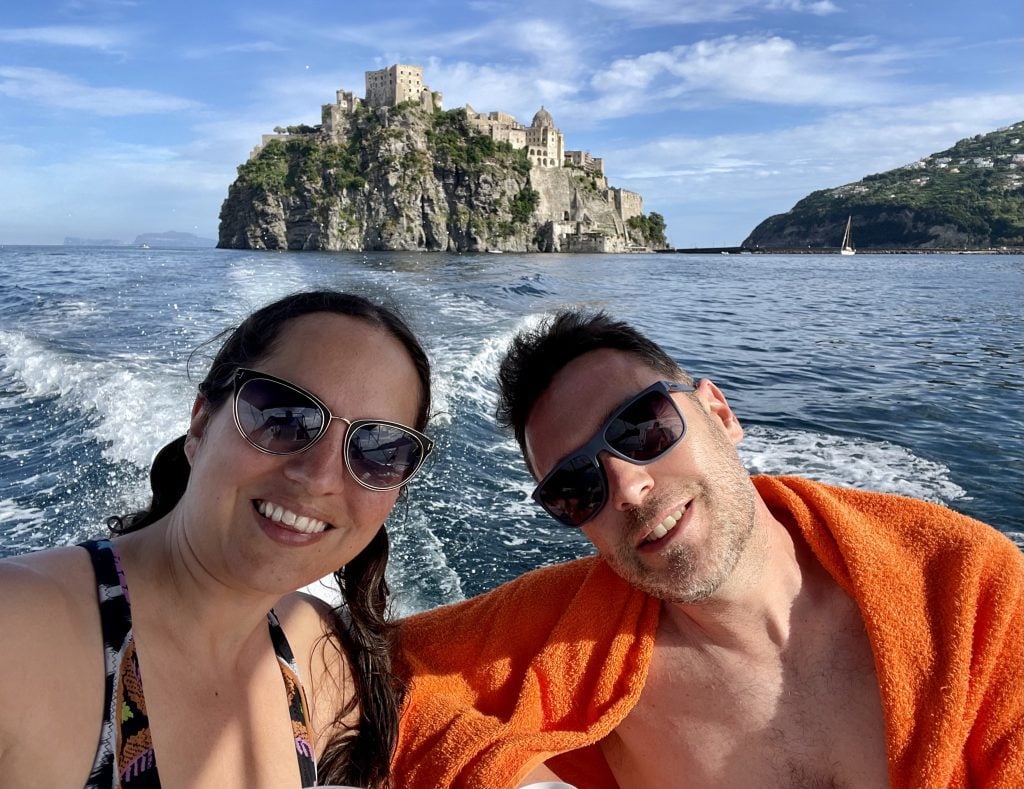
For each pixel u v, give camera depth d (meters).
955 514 0.63
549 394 0.67
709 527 0.61
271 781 0.52
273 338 0.51
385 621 0.69
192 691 0.49
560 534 1.64
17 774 0.42
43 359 3.26
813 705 0.61
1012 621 0.57
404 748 0.64
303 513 0.49
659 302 8.55
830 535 0.64
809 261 31.16
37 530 1.58
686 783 0.65
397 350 0.55
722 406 0.71
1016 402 3.14
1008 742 0.55
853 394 3.33
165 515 0.56
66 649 0.43
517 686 0.68
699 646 0.65
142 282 8.55
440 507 1.77
